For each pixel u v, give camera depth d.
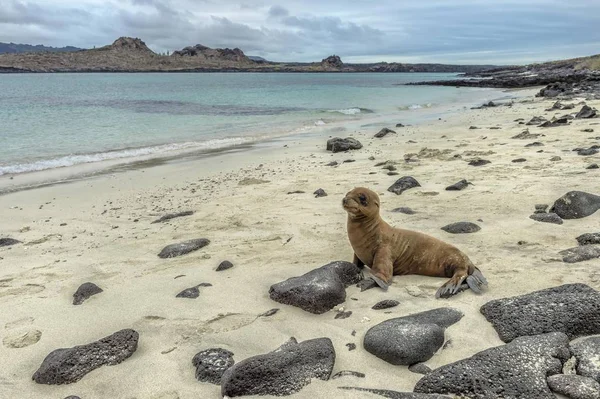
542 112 22.84
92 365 3.63
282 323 4.23
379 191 8.95
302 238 6.60
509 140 14.16
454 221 6.79
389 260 5.10
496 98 40.44
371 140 16.69
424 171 10.46
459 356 3.50
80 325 4.42
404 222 6.87
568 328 3.64
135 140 18.12
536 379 2.98
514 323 3.76
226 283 5.19
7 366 3.79
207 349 3.81
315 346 3.49
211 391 3.29
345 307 4.46
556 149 11.73
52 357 3.69
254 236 6.80
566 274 4.71
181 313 4.53
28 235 7.51
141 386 3.39
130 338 3.89
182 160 14.11
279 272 5.43
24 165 13.29
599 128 14.89
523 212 6.96
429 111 29.45
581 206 6.55
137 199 9.70
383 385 3.20
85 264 6.09
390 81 98.19
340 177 10.57
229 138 18.70
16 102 34.31
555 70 100.50
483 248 5.68
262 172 11.88
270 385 3.16
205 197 9.48
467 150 12.88
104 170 12.75
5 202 9.56
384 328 3.72
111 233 7.47
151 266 5.90
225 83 79.69
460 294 4.54
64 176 12.02
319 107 33.34
